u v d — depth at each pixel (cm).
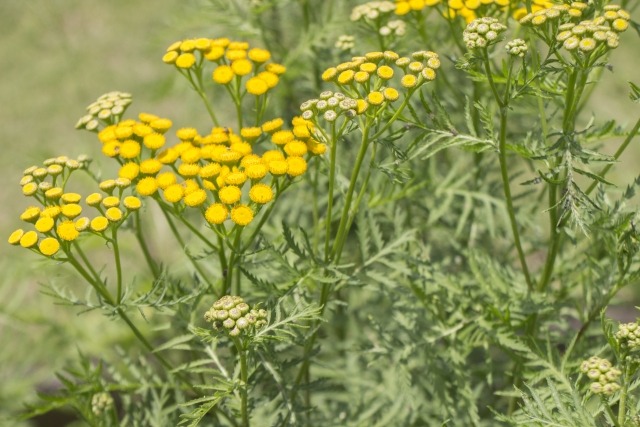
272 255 93
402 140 104
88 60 218
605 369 86
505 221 102
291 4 112
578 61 87
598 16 89
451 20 97
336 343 111
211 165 90
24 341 113
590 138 92
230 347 93
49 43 226
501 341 94
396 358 98
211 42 95
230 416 94
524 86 88
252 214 88
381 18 100
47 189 90
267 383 95
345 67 90
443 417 97
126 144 92
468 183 104
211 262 100
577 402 87
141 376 97
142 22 225
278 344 95
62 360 114
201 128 121
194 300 93
